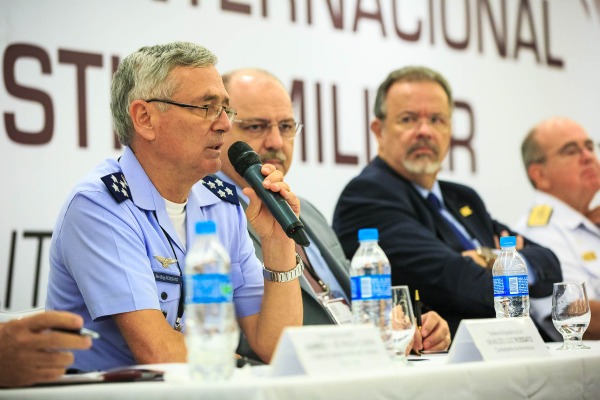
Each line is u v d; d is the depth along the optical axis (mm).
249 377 2264
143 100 3391
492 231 5867
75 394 2186
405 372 2193
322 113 5887
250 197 3281
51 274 3396
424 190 5785
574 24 7215
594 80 7266
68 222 3264
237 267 3639
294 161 5727
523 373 2463
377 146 6047
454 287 5230
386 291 2754
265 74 4941
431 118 5820
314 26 5930
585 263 6660
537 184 6781
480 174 6566
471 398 2320
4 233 4762
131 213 3326
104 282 3145
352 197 5652
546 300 5578
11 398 2270
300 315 3457
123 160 3459
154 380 2283
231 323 2260
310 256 4629
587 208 6844
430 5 6496
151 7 5305
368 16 6180
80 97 5023
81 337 2342
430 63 6469
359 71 6094
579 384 2615
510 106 6781
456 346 2602
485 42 6734
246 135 4801
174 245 3404
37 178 4871
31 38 4906
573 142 6891
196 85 3393
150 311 3125
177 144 3373
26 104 4867
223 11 5578
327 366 2145
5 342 2311
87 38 5074
